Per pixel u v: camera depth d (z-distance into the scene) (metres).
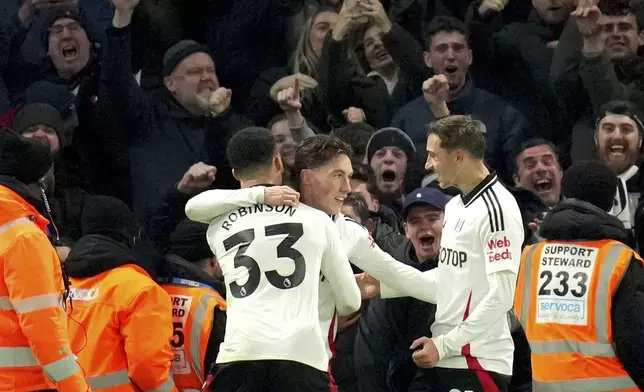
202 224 16.91
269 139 14.24
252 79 24.16
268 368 13.23
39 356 12.83
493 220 14.45
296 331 13.32
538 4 24.47
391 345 16.75
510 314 17.22
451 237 14.92
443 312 14.97
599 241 14.55
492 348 14.82
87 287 15.09
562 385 14.47
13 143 13.27
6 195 13.02
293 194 13.80
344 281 13.97
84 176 21.83
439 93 21.36
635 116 20.31
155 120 22.34
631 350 14.00
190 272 16.11
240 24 24.16
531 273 14.99
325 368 13.51
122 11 21.23
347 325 17.70
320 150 14.32
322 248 13.75
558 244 14.82
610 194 14.88
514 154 21.98
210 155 21.75
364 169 19.44
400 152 20.89
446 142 14.71
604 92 21.88
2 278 12.94
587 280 14.41
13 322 13.04
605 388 14.24
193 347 15.57
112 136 21.83
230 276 13.73
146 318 14.73
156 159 22.03
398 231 19.23
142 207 21.83
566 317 14.50
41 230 13.22
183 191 20.52
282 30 24.27
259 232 13.69
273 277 13.52
